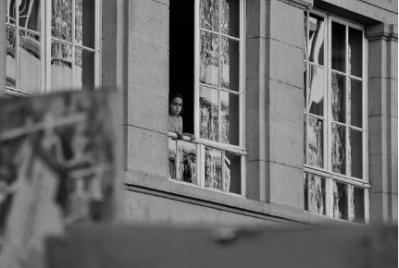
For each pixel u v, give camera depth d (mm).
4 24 20578
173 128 23141
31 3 21156
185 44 23609
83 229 9875
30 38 21094
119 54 22094
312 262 9445
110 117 10648
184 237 9758
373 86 26625
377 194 26484
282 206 24391
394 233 9242
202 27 23656
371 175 26547
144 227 9812
